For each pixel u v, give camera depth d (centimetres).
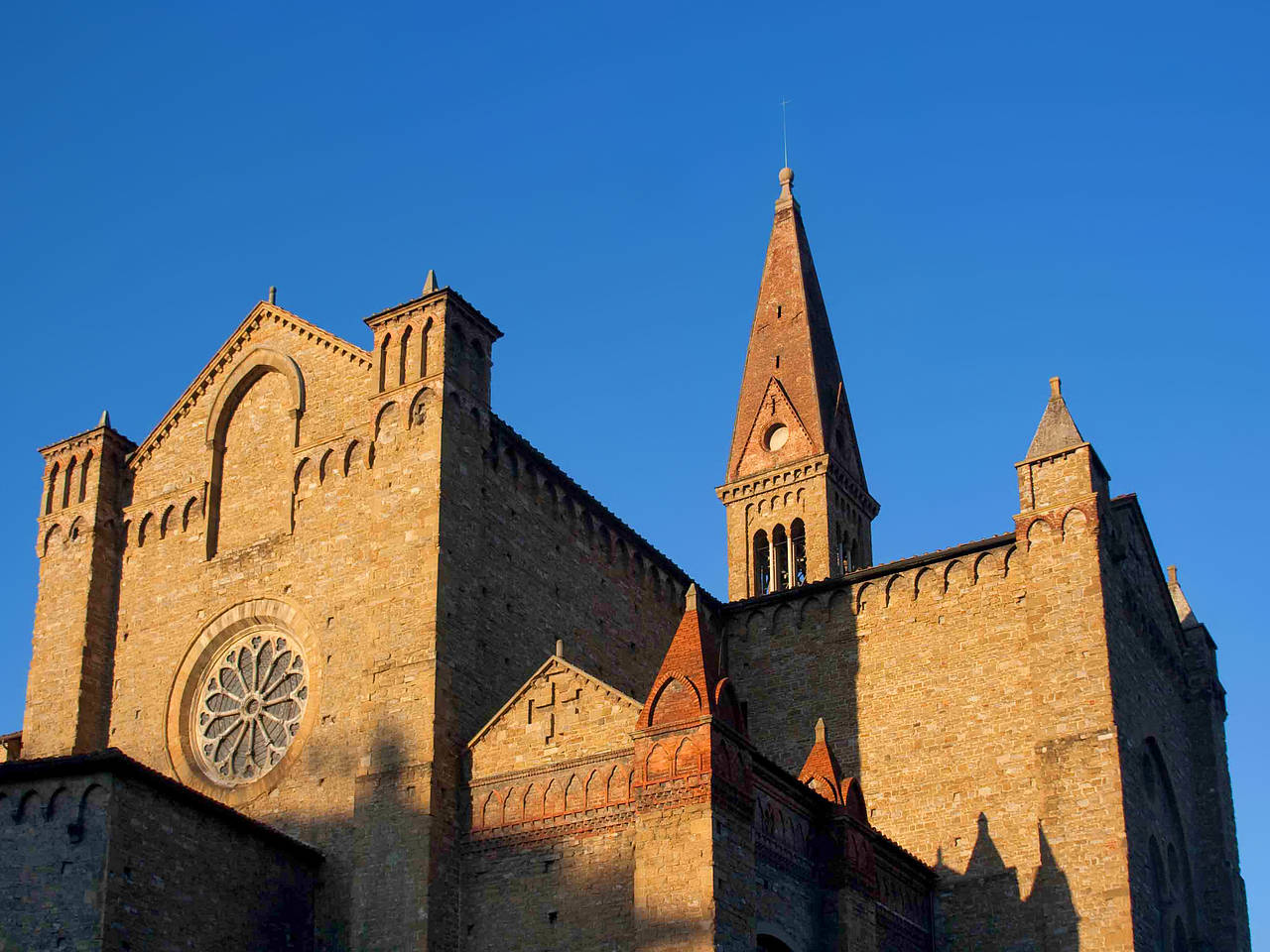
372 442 5684
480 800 5078
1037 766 5784
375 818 5094
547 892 4847
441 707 5156
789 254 9688
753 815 4728
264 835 5016
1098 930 5425
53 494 6412
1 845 4547
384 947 4906
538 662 5716
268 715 5634
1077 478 6041
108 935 4375
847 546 8856
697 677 4688
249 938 4872
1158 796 6141
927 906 5844
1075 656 5822
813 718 6519
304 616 5653
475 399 5734
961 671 6222
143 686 5962
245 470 6100
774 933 4700
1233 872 6656
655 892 4494
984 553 6322
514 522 5803
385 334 5806
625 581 6475
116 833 4491
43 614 6209
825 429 8912
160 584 6103
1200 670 6894
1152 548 6719
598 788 4869
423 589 5316
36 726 6003
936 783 6109
